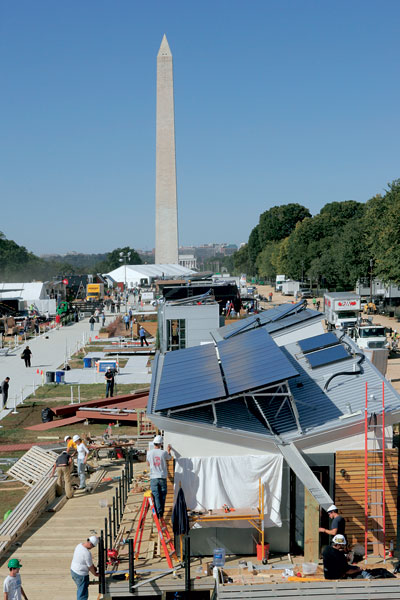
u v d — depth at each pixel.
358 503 16.02
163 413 16.33
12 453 27.23
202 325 40.47
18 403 37.66
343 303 63.94
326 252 118.69
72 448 23.75
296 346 24.34
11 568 12.47
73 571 13.50
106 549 15.34
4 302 89.00
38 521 19.03
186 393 16.62
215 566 14.73
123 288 140.00
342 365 21.08
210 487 15.88
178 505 14.99
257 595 12.77
